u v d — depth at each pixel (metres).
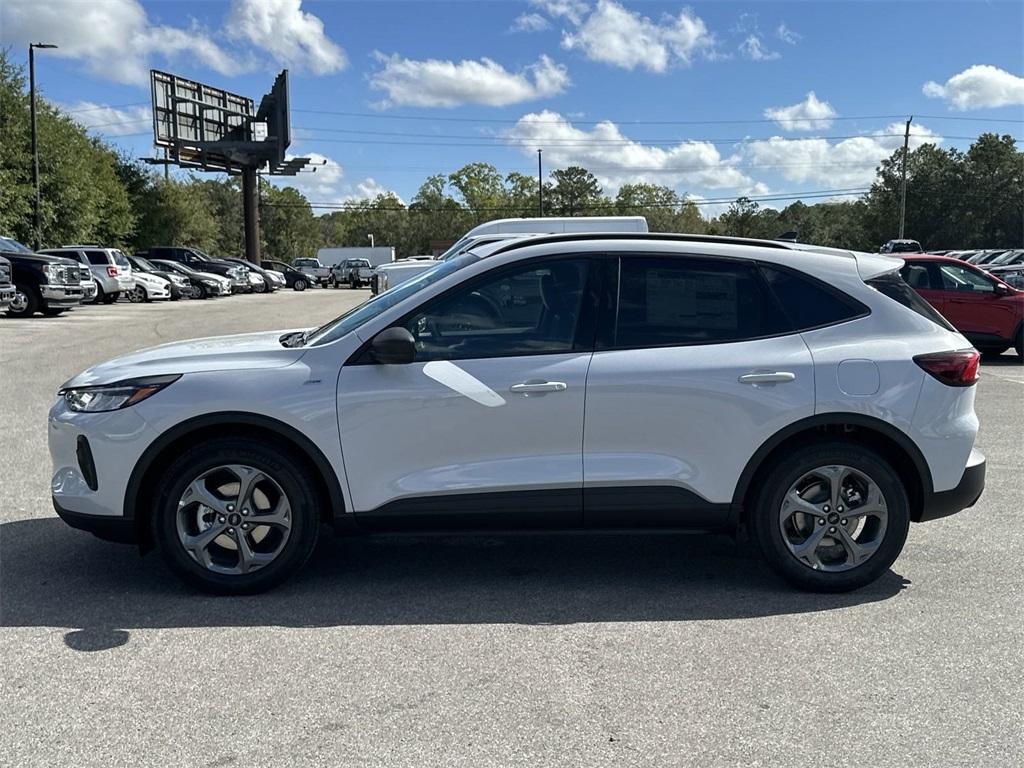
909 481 4.28
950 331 4.32
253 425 4.03
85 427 4.03
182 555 4.10
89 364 12.27
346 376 4.04
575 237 4.32
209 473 4.09
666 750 2.83
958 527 5.30
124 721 3.00
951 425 4.15
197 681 3.30
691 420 4.06
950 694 3.22
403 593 4.25
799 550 4.20
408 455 4.06
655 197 112.00
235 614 3.96
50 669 3.39
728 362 4.07
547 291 4.16
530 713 3.07
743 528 4.45
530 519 4.11
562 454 4.08
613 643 3.67
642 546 5.03
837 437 4.18
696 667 3.44
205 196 85.81
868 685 3.29
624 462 4.08
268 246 108.69
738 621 3.91
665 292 4.20
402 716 3.04
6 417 8.60
